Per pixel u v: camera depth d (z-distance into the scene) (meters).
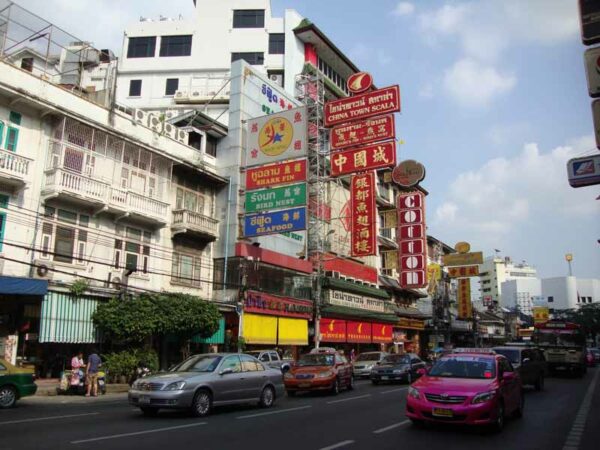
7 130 18.94
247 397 13.66
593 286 126.62
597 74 13.26
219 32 45.03
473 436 9.80
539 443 9.18
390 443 8.99
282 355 30.52
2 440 8.70
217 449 8.22
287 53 43.81
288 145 26.08
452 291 69.38
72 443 8.50
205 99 42.34
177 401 11.63
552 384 23.72
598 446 8.95
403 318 49.78
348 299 38.72
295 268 32.38
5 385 13.66
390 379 23.84
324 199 37.41
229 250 27.89
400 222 37.16
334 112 28.61
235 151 29.27
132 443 8.61
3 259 17.31
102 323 19.73
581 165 14.97
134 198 22.77
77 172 20.59
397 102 26.86
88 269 21.06
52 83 20.61
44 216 19.59
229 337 26.41
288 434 9.82
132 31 45.94
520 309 120.44
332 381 18.39
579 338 30.66
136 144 23.17
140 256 23.62
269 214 25.94
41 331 18.14
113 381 20.36
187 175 27.23
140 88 44.56
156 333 21.73
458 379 10.80
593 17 13.32
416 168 33.97
